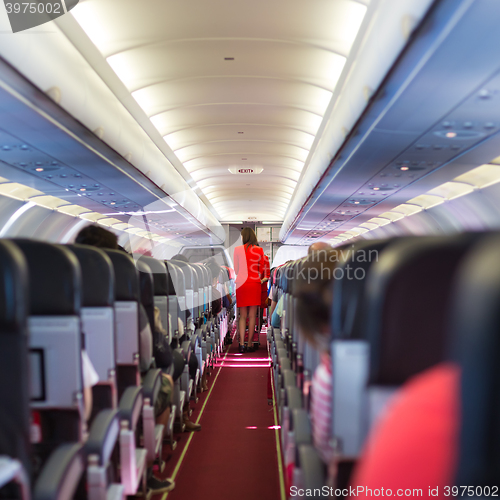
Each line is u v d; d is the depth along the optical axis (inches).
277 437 179.6
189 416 200.1
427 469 36.7
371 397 52.6
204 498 128.9
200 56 306.8
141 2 239.8
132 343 111.3
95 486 78.5
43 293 71.9
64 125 231.5
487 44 157.2
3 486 54.6
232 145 555.2
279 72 335.9
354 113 246.2
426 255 48.4
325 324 71.8
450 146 284.0
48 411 77.0
